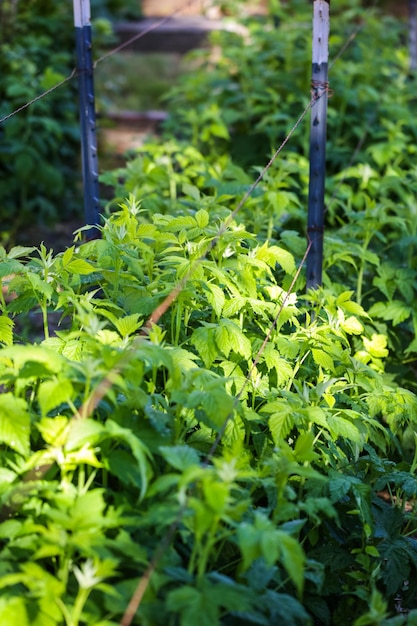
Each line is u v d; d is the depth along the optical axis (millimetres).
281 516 2732
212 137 7152
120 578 2654
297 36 7660
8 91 7000
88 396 2684
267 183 4887
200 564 2447
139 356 2750
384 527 3414
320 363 3439
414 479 3432
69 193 7844
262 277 3814
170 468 2842
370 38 8406
